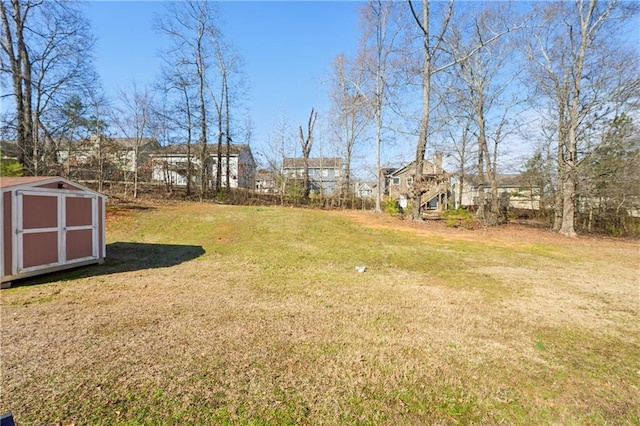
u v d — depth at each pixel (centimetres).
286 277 645
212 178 2464
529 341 371
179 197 1909
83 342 339
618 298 548
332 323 409
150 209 1381
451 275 698
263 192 2522
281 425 219
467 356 329
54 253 641
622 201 1620
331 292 551
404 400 252
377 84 1811
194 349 327
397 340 363
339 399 250
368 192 2950
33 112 1360
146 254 838
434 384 275
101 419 221
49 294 512
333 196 2397
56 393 249
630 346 362
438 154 2112
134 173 1811
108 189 1722
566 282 654
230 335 363
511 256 916
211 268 707
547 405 251
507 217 2080
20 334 357
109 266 719
